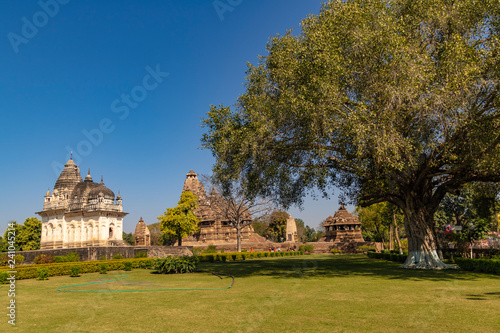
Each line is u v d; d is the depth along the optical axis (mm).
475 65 16984
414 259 23703
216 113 23078
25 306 12156
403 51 17578
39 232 81562
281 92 20656
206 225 74562
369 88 18531
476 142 17672
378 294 13328
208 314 10406
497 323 8695
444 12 18453
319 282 17406
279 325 8938
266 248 66875
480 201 30609
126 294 14680
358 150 18000
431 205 24328
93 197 61719
